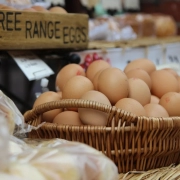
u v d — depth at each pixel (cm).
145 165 77
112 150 74
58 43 103
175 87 91
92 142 73
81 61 114
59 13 102
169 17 204
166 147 77
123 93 80
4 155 48
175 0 225
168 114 84
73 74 90
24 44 94
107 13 187
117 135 73
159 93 91
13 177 46
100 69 90
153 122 73
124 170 76
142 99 84
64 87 83
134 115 72
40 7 104
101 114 74
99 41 142
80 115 76
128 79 86
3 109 66
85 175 51
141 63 97
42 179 47
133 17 182
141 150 75
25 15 94
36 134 78
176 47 157
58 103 73
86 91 81
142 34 182
